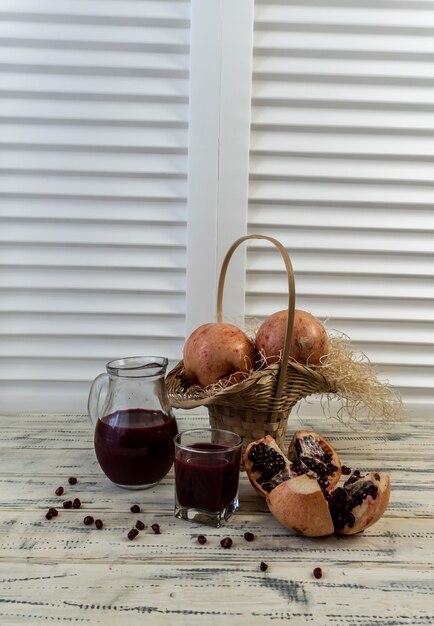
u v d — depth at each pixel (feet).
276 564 2.46
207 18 3.68
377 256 3.89
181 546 2.55
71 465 3.20
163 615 2.22
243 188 3.79
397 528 2.69
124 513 2.76
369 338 3.93
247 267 3.87
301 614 2.23
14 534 2.60
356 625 2.20
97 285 3.86
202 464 2.68
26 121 3.75
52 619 2.19
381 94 3.76
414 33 3.72
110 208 3.83
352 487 2.64
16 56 3.68
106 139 3.77
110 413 2.91
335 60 3.76
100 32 3.70
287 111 3.77
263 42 3.72
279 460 2.84
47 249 3.85
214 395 2.86
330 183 3.83
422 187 3.84
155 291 3.89
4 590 2.31
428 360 3.95
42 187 3.78
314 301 3.93
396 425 3.85
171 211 3.85
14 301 3.86
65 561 2.45
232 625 2.18
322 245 3.85
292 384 3.03
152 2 3.69
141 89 3.74
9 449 3.37
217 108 3.74
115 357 3.93
